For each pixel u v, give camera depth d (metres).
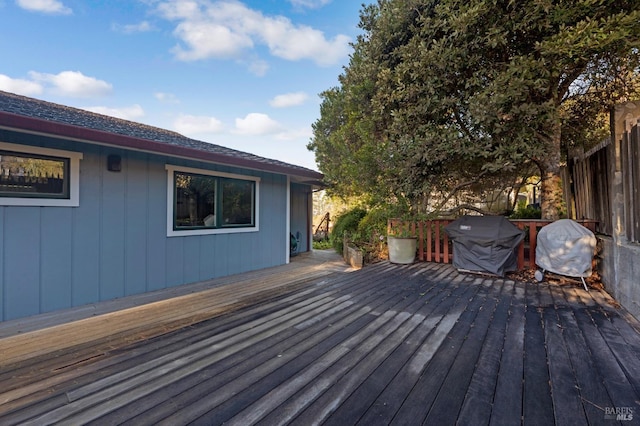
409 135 5.36
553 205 5.52
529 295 3.97
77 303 3.96
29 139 3.56
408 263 6.21
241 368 2.18
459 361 2.26
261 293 4.33
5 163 3.42
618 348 2.44
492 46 4.36
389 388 1.92
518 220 5.45
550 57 4.12
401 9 5.30
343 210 11.30
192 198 5.30
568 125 6.03
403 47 5.22
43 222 3.70
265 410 1.71
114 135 3.64
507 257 4.90
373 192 6.87
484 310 3.41
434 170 5.69
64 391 1.92
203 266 5.43
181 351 2.48
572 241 4.29
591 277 4.62
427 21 4.84
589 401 1.78
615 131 3.81
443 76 4.99
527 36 4.50
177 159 5.05
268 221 6.73
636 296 3.11
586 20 3.75
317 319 3.18
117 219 4.36
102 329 3.05
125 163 4.43
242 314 3.40
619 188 3.75
